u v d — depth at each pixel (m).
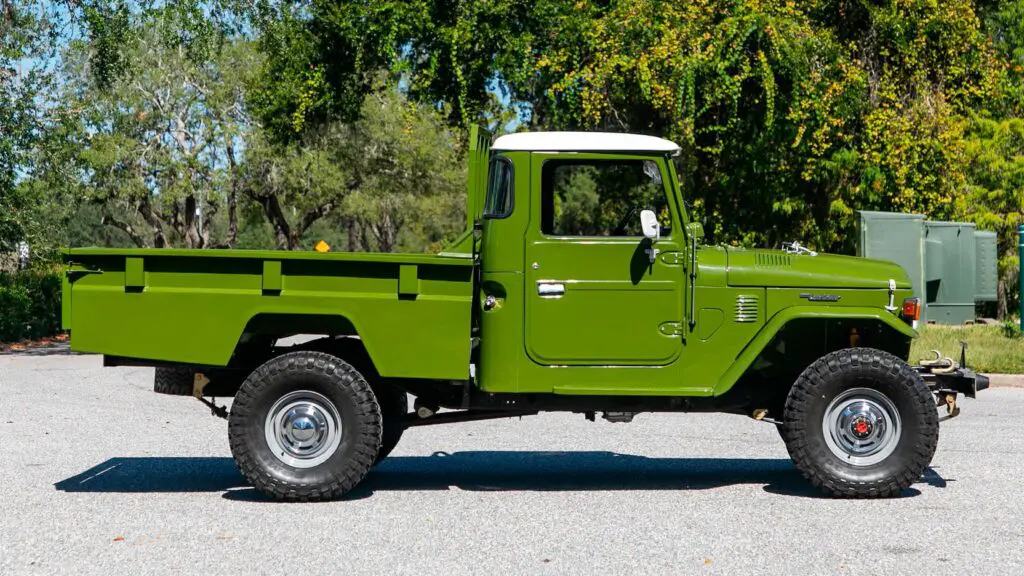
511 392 6.93
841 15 21.14
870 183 20.36
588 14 20.33
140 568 5.26
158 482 7.44
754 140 20.14
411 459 8.45
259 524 6.18
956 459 8.35
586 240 6.90
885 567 5.28
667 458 8.50
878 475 6.79
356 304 6.72
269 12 20.64
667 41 18.83
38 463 8.14
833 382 6.80
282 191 44.41
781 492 7.14
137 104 39.62
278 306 6.71
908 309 7.01
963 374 7.18
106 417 10.56
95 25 19.62
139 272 6.72
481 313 6.95
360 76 21.64
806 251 7.39
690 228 6.93
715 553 5.54
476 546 5.69
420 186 46.25
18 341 20.20
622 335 6.91
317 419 6.71
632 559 5.43
